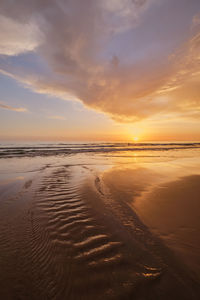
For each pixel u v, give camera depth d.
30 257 2.42
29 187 6.09
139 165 11.38
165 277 2.07
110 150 27.45
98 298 1.83
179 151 24.88
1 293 1.85
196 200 4.81
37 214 3.87
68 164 11.87
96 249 2.62
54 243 2.77
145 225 3.39
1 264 2.26
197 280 2.02
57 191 5.64
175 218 3.69
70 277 2.09
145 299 1.81
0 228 3.22
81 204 4.50
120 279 2.05
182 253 2.52
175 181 6.96
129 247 2.68
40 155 18.97
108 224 3.44
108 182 6.82
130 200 4.81
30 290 1.91
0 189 5.82
